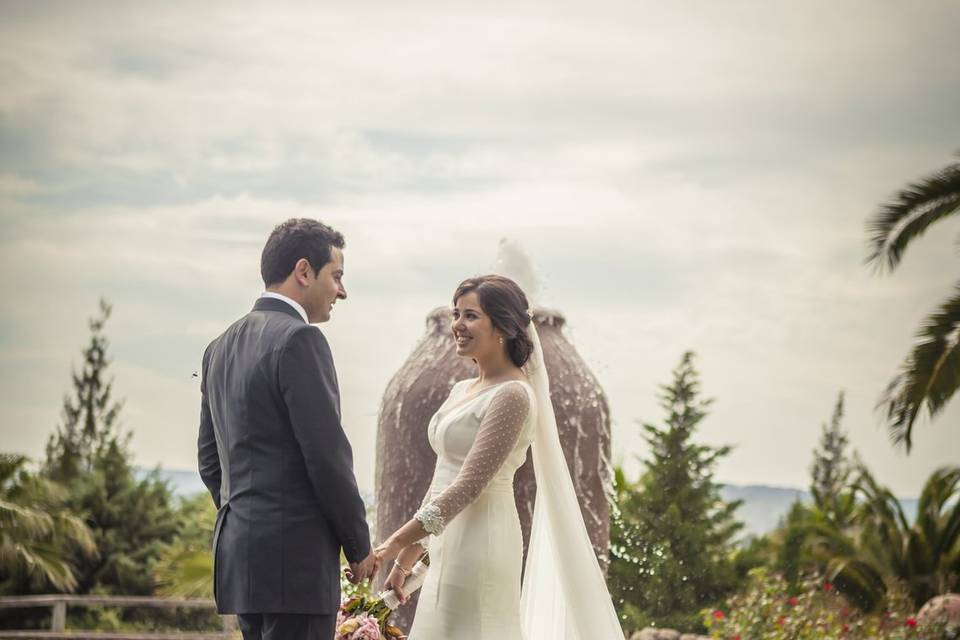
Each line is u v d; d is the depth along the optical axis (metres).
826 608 10.55
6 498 14.05
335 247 3.37
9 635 11.05
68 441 19.98
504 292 3.85
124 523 15.98
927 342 10.02
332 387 3.16
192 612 15.55
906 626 9.00
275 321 3.23
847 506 16.34
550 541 4.10
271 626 3.12
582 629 3.95
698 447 14.90
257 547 3.10
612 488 5.16
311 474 3.08
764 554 14.80
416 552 3.85
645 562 14.14
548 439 3.98
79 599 11.41
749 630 8.71
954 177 10.26
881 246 10.58
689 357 15.42
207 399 3.46
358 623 3.67
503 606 3.71
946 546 13.85
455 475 3.75
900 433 10.10
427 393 4.94
